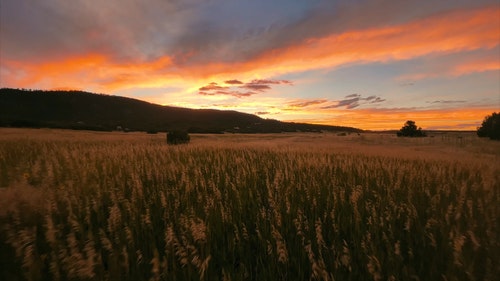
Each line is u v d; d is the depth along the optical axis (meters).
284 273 3.80
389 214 4.98
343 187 7.60
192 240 4.35
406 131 59.84
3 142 19.94
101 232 3.90
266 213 5.49
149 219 4.80
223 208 5.46
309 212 5.83
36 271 3.43
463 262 3.44
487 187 7.15
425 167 11.94
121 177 8.16
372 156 16.66
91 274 3.21
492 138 45.53
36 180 7.92
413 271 3.63
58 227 4.43
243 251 4.37
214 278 3.54
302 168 10.19
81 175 7.85
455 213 5.18
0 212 5.00
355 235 4.62
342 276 3.55
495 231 4.37
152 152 15.11
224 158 12.59
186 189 6.75
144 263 3.90
